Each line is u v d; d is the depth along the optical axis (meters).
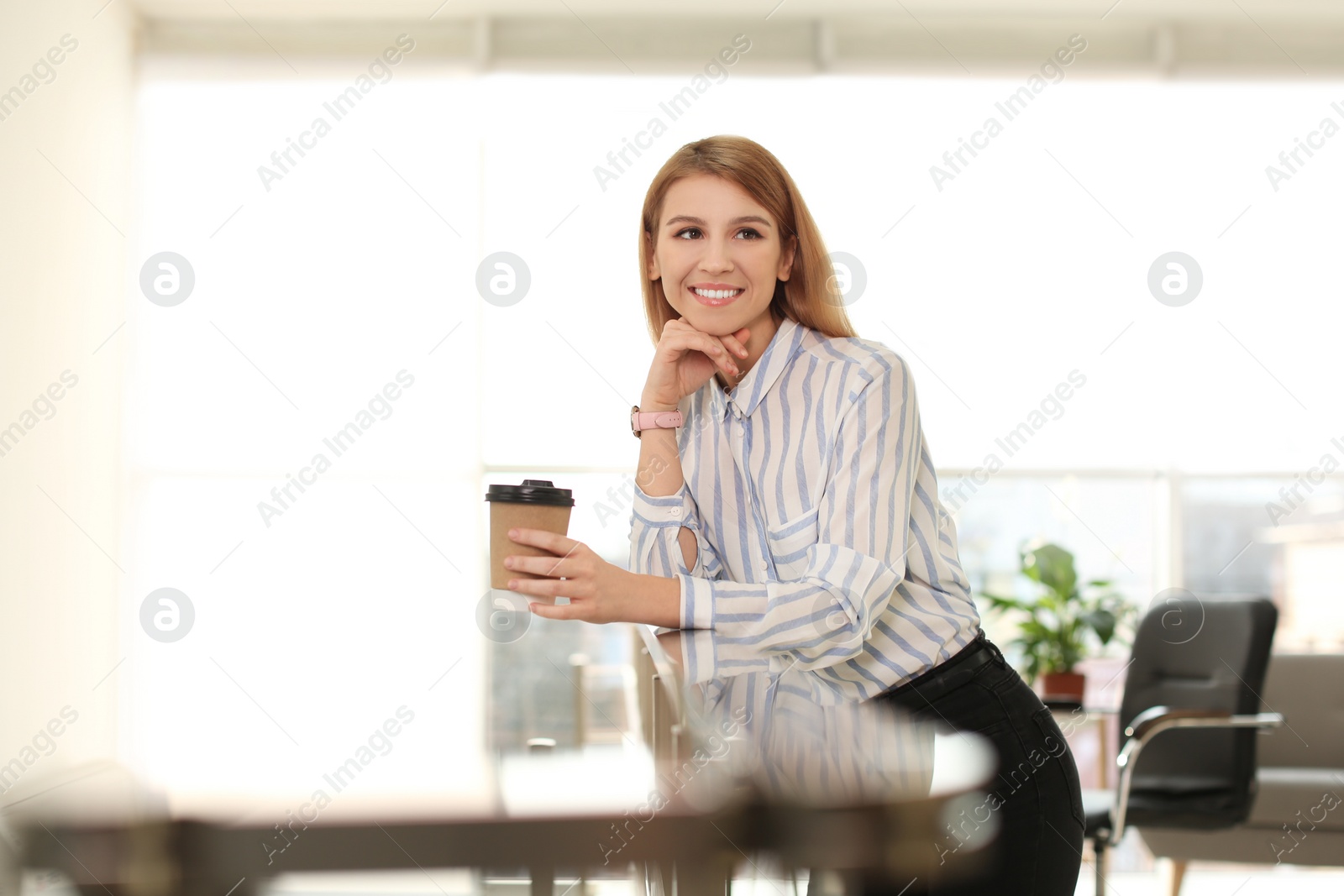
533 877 0.58
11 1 3.72
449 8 4.72
